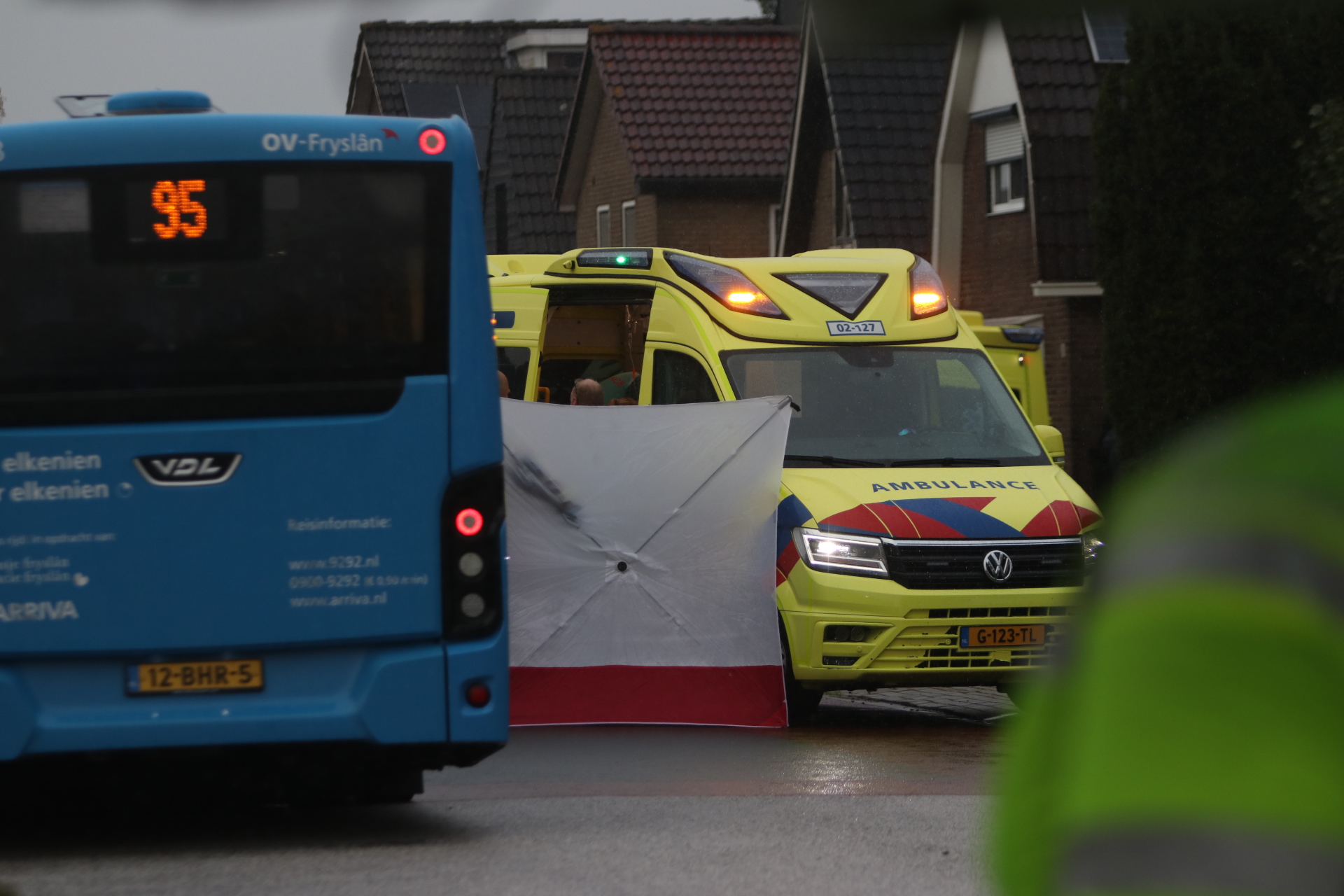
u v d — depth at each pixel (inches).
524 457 1054.4
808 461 1127.6
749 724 1054.4
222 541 688.4
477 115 4461.1
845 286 1205.1
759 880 619.5
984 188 2687.0
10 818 810.8
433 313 706.8
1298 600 78.4
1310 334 1769.2
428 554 697.6
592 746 1014.4
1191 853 74.1
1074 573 1078.4
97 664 687.7
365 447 697.0
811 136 3191.4
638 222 3563.0
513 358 1306.6
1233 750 76.2
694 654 1054.4
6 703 681.6
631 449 1059.9
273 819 792.9
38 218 700.0
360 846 705.0
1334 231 1492.4
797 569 1066.1
